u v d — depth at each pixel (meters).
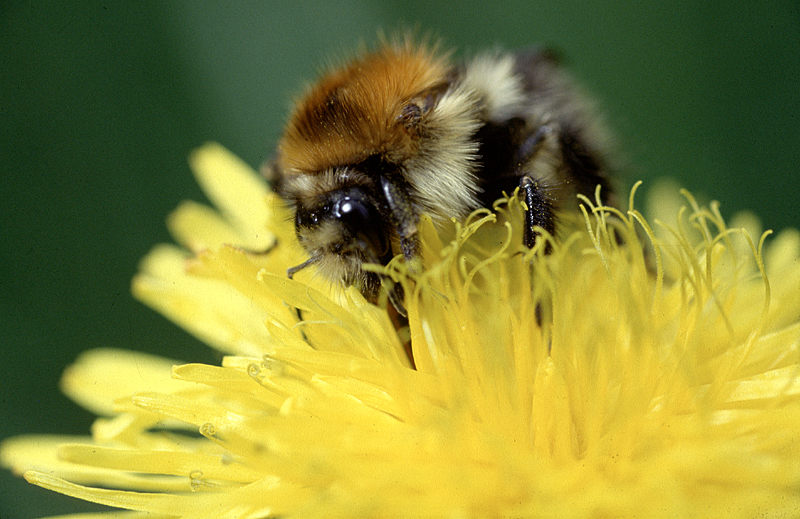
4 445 0.08
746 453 0.07
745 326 0.08
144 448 0.08
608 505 0.07
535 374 0.08
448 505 0.07
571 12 0.10
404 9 0.10
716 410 0.08
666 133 0.10
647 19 0.10
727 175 0.10
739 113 0.10
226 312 0.08
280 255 0.08
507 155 0.08
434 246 0.08
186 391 0.08
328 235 0.08
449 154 0.08
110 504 0.08
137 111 0.10
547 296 0.08
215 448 0.08
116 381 0.09
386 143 0.08
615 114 0.10
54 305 0.09
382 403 0.08
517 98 0.08
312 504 0.07
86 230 0.09
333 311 0.08
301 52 0.10
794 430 0.07
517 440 0.08
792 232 0.09
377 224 0.08
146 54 0.10
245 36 0.10
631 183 0.10
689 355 0.08
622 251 0.08
